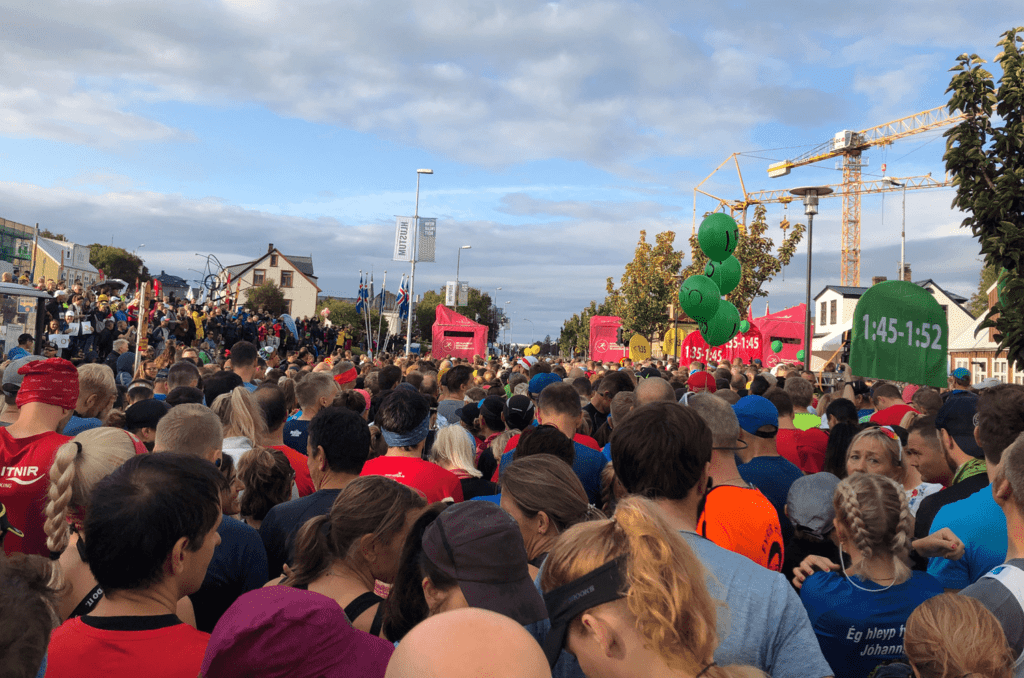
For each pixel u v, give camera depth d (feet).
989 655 6.17
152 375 32.99
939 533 9.23
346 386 27.25
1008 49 22.33
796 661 6.47
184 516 6.28
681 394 31.60
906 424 17.28
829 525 9.83
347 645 5.68
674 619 4.54
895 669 7.59
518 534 6.14
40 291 42.98
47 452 10.71
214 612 9.25
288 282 247.70
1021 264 21.45
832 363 53.01
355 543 8.14
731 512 8.50
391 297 244.01
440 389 32.40
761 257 122.11
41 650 4.25
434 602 6.25
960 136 22.49
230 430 14.99
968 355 110.83
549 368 29.84
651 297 155.33
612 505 13.19
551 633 5.03
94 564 6.19
